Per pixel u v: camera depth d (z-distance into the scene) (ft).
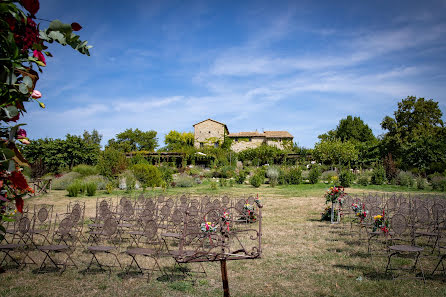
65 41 6.13
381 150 107.65
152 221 16.60
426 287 14.47
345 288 14.51
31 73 6.22
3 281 15.33
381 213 23.67
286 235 26.03
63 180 66.90
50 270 17.15
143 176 70.64
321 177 91.25
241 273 16.78
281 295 13.74
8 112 5.46
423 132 107.14
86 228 28.78
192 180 81.92
